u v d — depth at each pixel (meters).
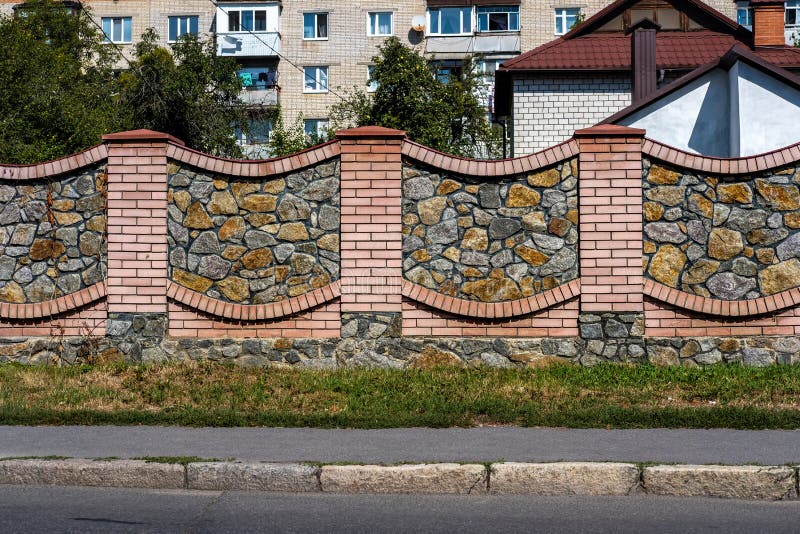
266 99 41.53
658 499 5.71
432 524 5.20
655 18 22.22
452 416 7.27
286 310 9.40
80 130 20.62
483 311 9.29
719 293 9.22
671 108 15.24
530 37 41.53
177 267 9.56
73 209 9.71
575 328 9.30
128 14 43.19
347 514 5.41
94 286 9.56
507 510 5.49
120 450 6.43
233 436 6.88
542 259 9.34
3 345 9.66
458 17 41.66
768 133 13.98
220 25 41.81
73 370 9.20
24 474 6.09
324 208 9.48
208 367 9.23
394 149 9.38
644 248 9.29
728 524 5.19
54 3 38.22
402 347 9.34
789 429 7.00
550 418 7.19
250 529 5.11
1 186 9.78
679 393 8.09
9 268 9.73
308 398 8.07
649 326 9.24
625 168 9.23
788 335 9.21
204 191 9.57
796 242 9.21
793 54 19.53
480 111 29.08
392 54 25.19
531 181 9.38
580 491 5.83
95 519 5.29
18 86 20.16
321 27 42.28
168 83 30.23
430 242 9.41
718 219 9.25
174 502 5.68
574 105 20.59
